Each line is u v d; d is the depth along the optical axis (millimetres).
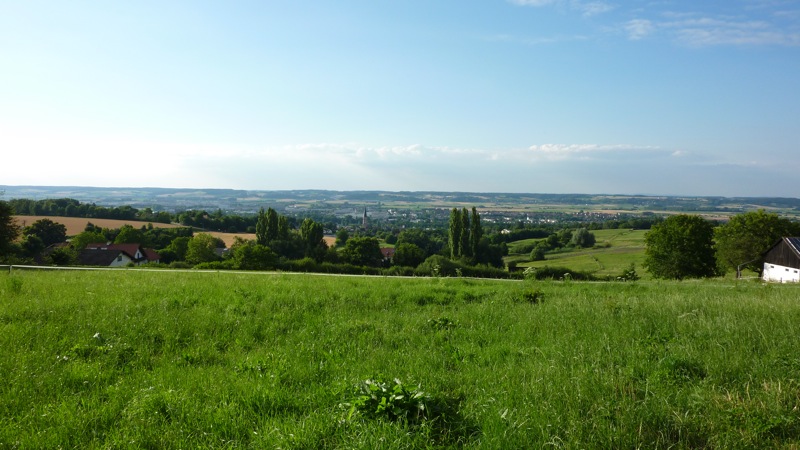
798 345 8070
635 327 10172
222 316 11383
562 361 7715
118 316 10820
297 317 11852
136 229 90375
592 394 6070
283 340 9953
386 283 18656
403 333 10359
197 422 5520
